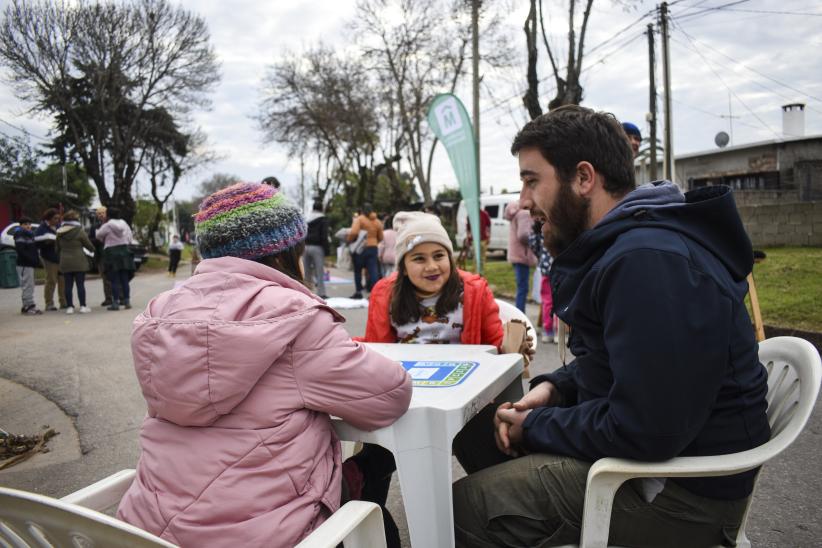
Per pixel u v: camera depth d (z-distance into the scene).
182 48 25.48
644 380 1.30
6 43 21.64
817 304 6.48
